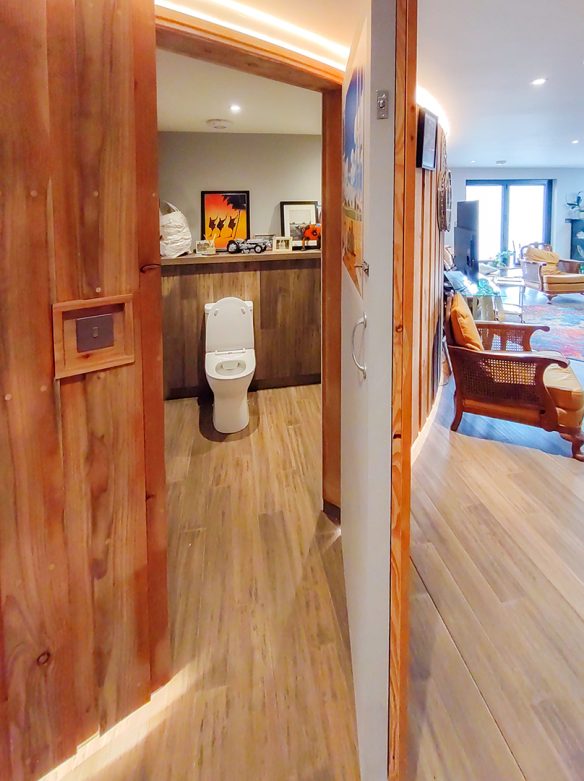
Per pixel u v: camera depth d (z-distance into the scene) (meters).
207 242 4.65
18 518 1.17
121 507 1.39
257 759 1.40
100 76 1.18
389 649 1.20
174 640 1.83
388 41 0.98
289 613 1.97
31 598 1.22
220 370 3.97
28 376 1.15
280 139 5.20
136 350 1.37
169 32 1.62
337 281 2.40
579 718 1.52
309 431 3.81
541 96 3.91
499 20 2.41
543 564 2.24
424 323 3.47
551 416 3.39
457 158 8.67
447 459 3.31
